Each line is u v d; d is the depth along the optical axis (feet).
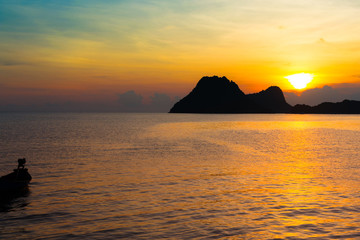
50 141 192.13
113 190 69.31
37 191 68.33
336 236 43.65
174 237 43.19
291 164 107.45
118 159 118.11
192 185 74.49
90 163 107.76
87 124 462.19
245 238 42.96
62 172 90.53
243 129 362.12
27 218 51.13
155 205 58.18
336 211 54.70
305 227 47.14
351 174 89.04
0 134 247.91
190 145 175.52
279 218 51.19
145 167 100.01
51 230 45.85
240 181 79.20
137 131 304.50
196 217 51.55
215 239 42.55
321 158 123.85
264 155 132.77
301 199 62.44
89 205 58.13
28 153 134.10
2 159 115.75
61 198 62.90
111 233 44.65
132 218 51.01
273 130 342.64
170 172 91.30
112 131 300.40
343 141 205.67
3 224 48.32
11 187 68.33
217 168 98.68
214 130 338.34
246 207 57.00
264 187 72.64
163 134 268.00
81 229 46.19
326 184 75.92
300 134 275.80
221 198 63.16
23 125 411.34
